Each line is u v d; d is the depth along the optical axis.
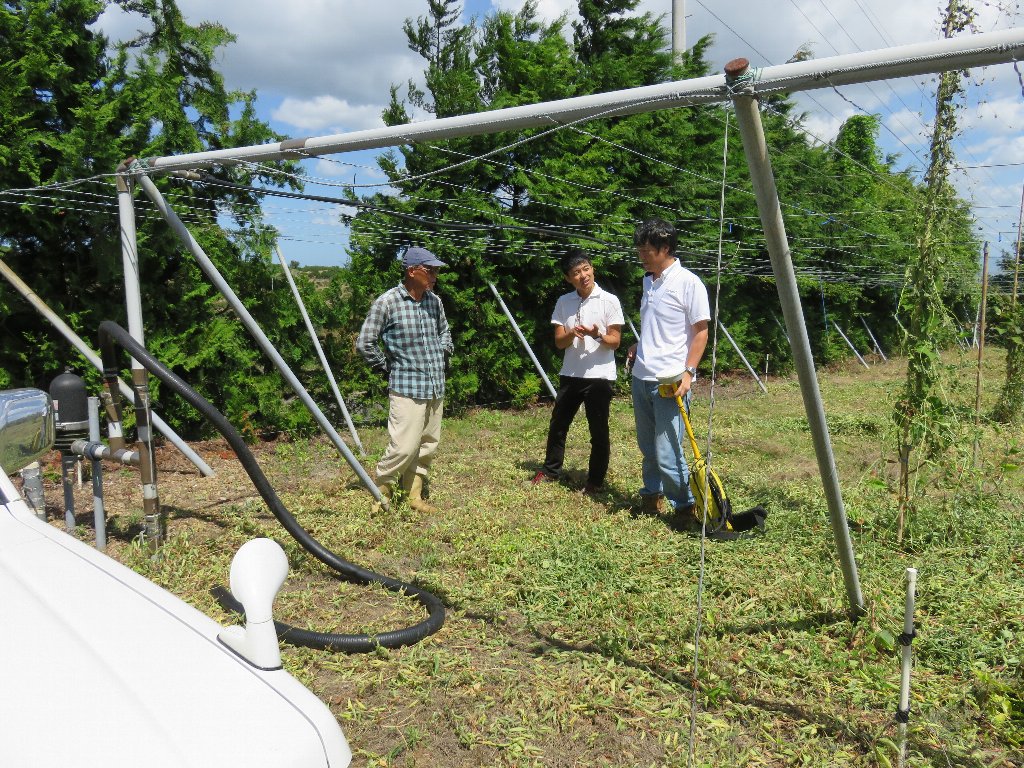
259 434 8.79
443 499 6.21
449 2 10.85
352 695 3.23
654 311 5.36
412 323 5.46
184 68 9.10
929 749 2.86
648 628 3.83
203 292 7.95
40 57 6.73
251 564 1.53
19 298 6.98
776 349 17.69
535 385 11.23
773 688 3.31
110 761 1.21
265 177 8.41
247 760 1.25
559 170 10.49
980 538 5.23
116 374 4.75
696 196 12.20
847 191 14.04
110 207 7.11
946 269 4.90
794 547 5.02
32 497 4.72
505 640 3.76
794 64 2.68
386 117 9.62
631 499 6.26
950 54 2.48
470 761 2.81
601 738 2.94
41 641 1.50
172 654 1.51
